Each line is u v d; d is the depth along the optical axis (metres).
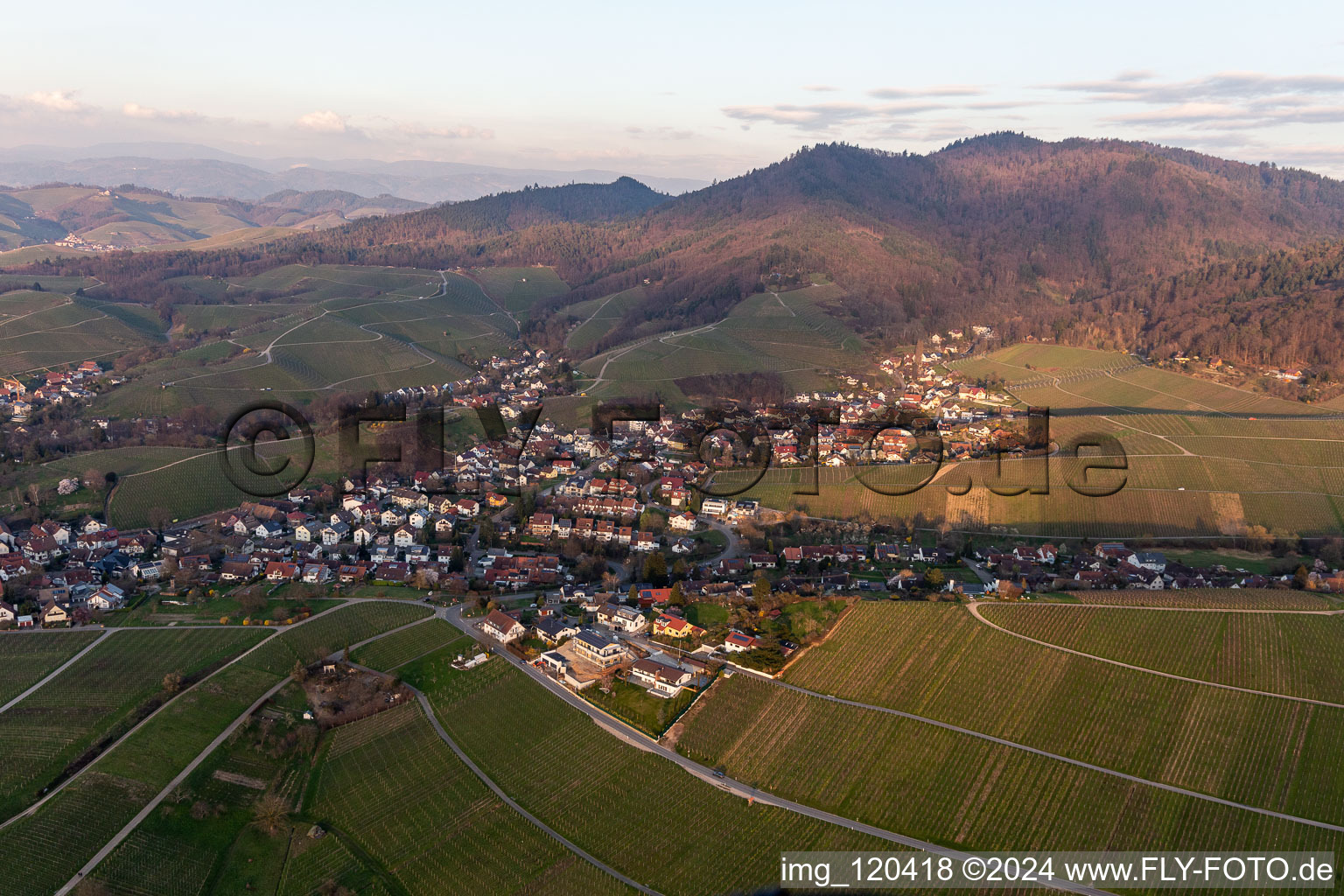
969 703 145.62
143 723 145.62
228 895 114.00
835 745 137.62
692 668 158.00
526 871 116.94
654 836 122.12
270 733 145.00
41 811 125.88
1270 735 136.62
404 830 124.94
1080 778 129.88
